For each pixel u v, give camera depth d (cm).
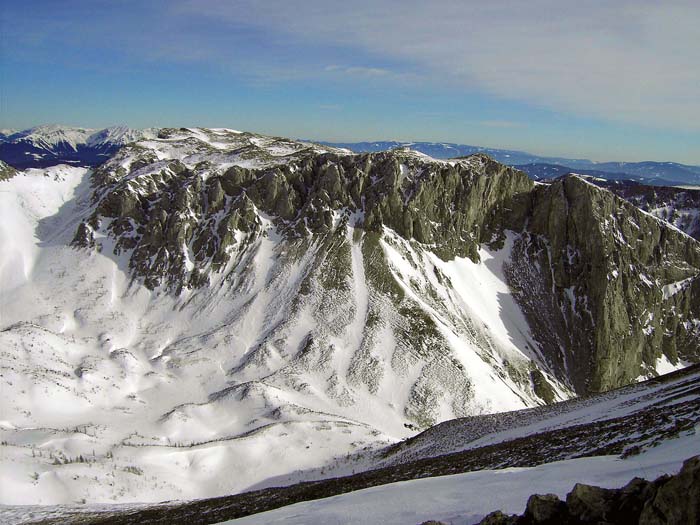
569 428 3409
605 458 2227
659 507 1213
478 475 2322
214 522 2947
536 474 2089
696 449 1902
